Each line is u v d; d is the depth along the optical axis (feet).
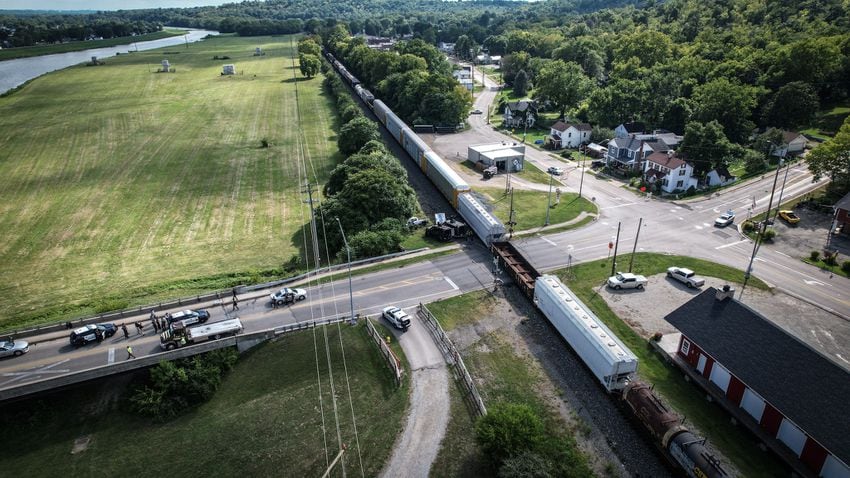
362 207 259.19
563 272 226.38
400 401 153.79
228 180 361.10
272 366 168.76
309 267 239.30
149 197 334.24
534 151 426.51
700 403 151.43
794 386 132.16
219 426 149.69
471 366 168.04
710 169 337.11
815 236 254.47
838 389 126.31
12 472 139.54
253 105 577.84
